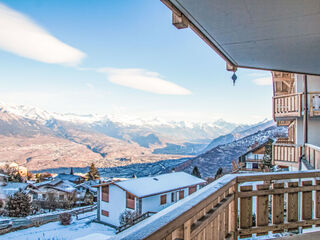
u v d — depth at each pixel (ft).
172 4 9.21
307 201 10.53
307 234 10.40
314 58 15.33
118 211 59.62
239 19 10.15
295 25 10.52
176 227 4.64
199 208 5.79
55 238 45.44
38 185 122.21
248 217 9.56
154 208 59.67
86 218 67.87
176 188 66.08
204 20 10.36
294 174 10.14
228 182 8.18
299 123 32.99
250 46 13.32
